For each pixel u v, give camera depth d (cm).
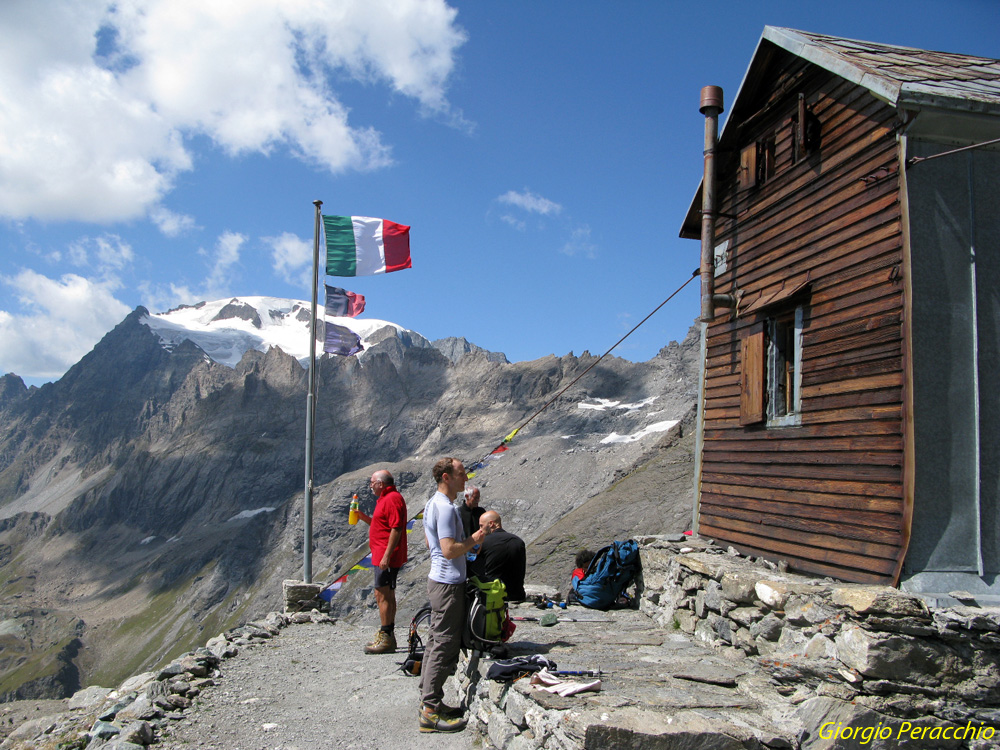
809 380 812
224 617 15775
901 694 572
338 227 1588
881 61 770
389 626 985
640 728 503
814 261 818
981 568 643
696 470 1072
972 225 689
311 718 707
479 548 839
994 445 670
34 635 16262
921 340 662
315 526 17225
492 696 640
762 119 966
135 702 752
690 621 866
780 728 571
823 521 759
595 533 3272
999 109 663
